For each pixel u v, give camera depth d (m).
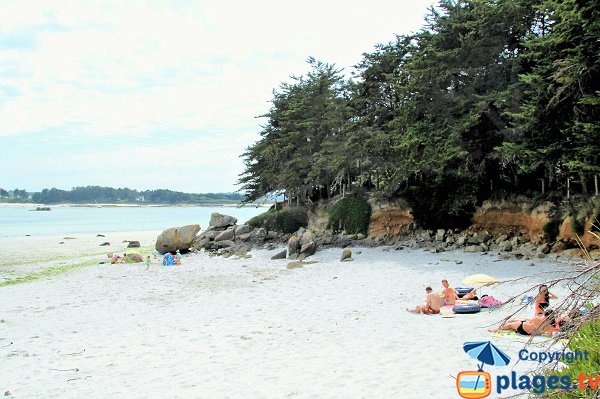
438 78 34.03
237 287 25.69
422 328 15.02
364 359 12.30
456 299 18.16
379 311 18.12
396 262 31.55
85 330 17.09
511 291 20.09
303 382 10.89
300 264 32.53
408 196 41.03
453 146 32.41
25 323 18.39
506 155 31.06
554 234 30.47
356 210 43.12
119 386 11.30
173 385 11.19
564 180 32.66
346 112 42.78
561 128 28.05
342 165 41.94
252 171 53.47
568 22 24.89
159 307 20.97
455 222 37.84
